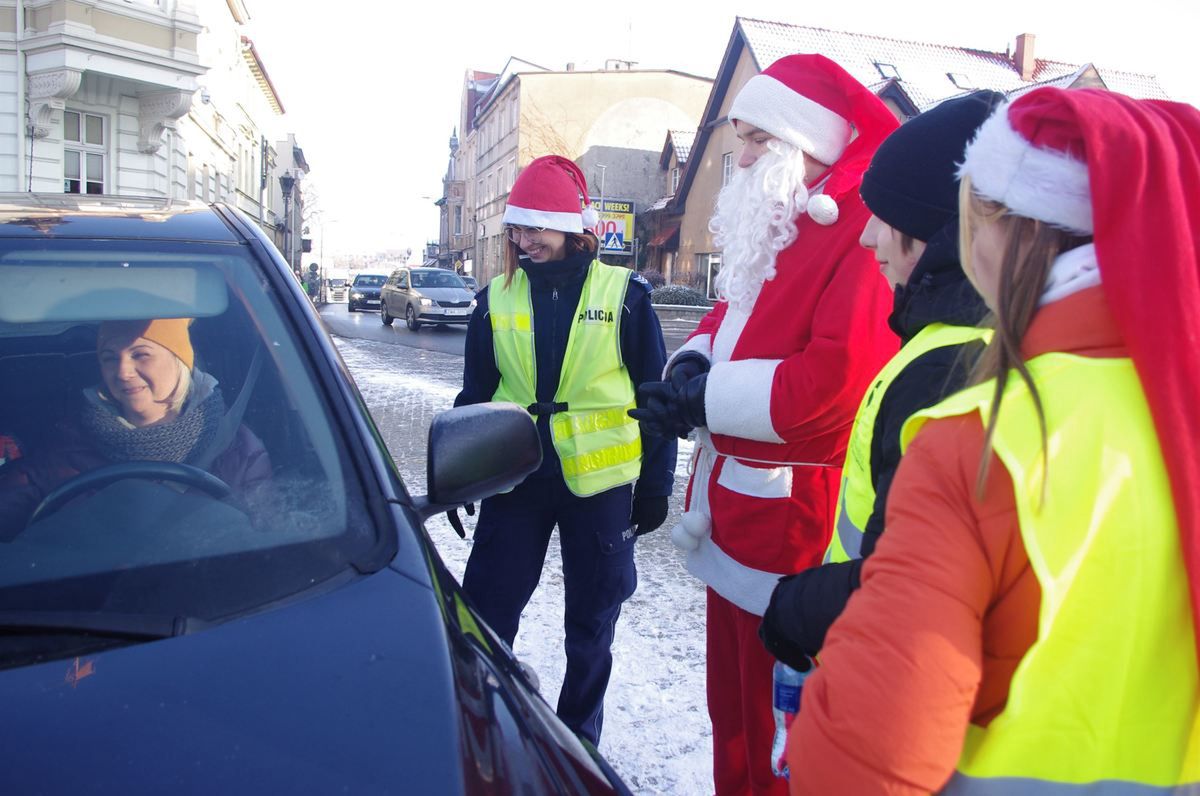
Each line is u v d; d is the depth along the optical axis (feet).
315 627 4.33
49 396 5.23
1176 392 2.97
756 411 6.61
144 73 57.72
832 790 3.25
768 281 7.09
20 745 3.60
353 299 97.81
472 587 9.45
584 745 4.89
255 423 5.34
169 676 3.98
